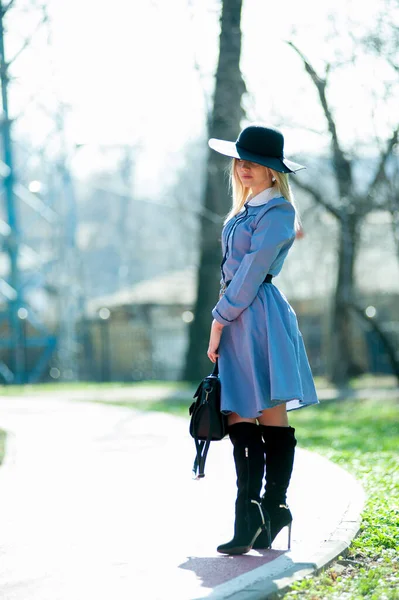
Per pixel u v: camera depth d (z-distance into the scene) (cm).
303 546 619
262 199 609
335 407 2353
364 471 1017
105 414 1748
